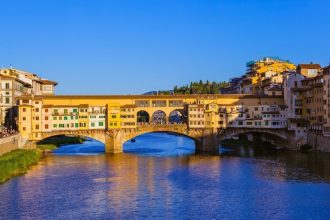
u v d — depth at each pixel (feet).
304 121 575.38
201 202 290.56
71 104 577.84
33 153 479.41
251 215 261.85
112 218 256.32
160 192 318.45
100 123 565.94
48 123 545.85
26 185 337.72
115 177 374.63
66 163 453.99
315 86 545.85
